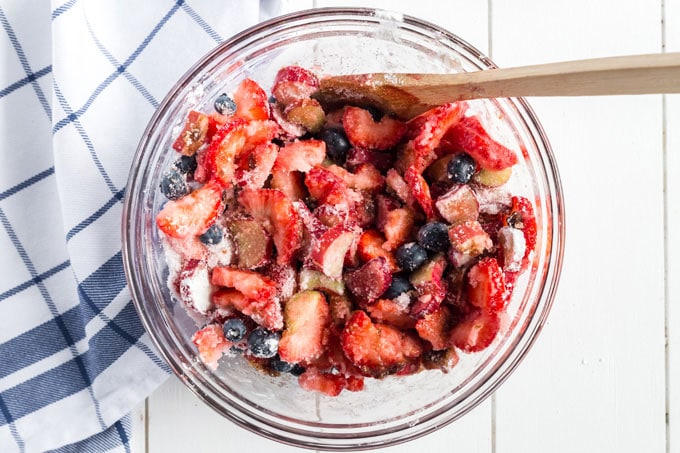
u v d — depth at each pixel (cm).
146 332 57
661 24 61
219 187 51
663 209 61
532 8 61
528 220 52
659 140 61
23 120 58
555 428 60
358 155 53
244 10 57
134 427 59
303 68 54
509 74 47
